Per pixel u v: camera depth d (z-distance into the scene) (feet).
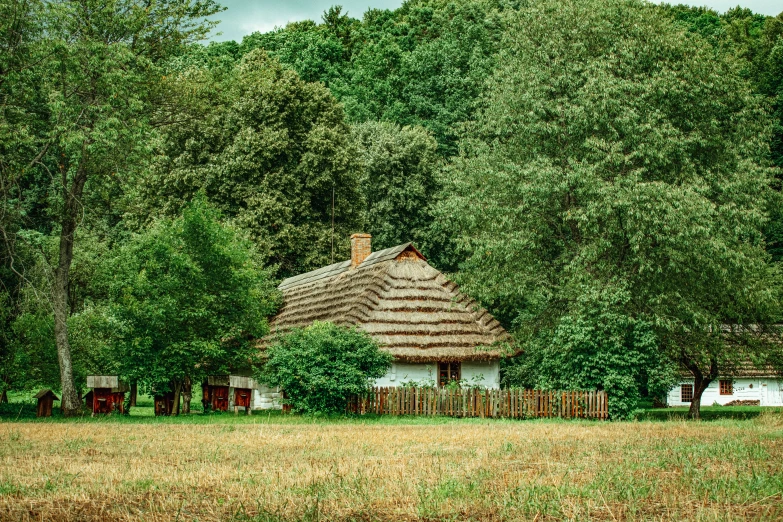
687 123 106.01
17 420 83.61
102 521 28.30
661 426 70.08
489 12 240.32
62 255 94.02
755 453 43.45
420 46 240.53
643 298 100.89
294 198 158.51
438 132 218.38
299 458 44.73
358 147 191.72
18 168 89.66
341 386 86.63
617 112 102.42
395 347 102.94
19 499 32.17
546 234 111.14
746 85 111.14
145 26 95.61
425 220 199.00
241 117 159.63
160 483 35.45
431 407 90.58
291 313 132.87
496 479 35.22
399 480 35.14
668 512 28.07
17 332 97.86
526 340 107.65
